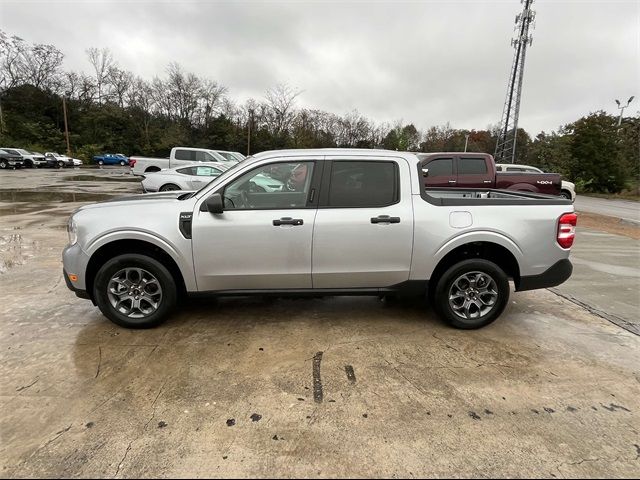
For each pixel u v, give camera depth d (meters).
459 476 2.04
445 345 3.47
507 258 3.84
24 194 14.81
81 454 2.14
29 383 2.77
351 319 3.99
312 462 2.12
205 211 3.50
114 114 59.66
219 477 2.01
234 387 2.78
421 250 3.60
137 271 3.59
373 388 2.80
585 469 2.10
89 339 3.44
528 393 2.78
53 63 61.78
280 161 3.57
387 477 2.03
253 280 3.59
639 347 3.52
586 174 28.70
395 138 59.22
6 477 1.98
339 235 3.51
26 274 5.18
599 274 5.93
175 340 3.46
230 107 65.19
